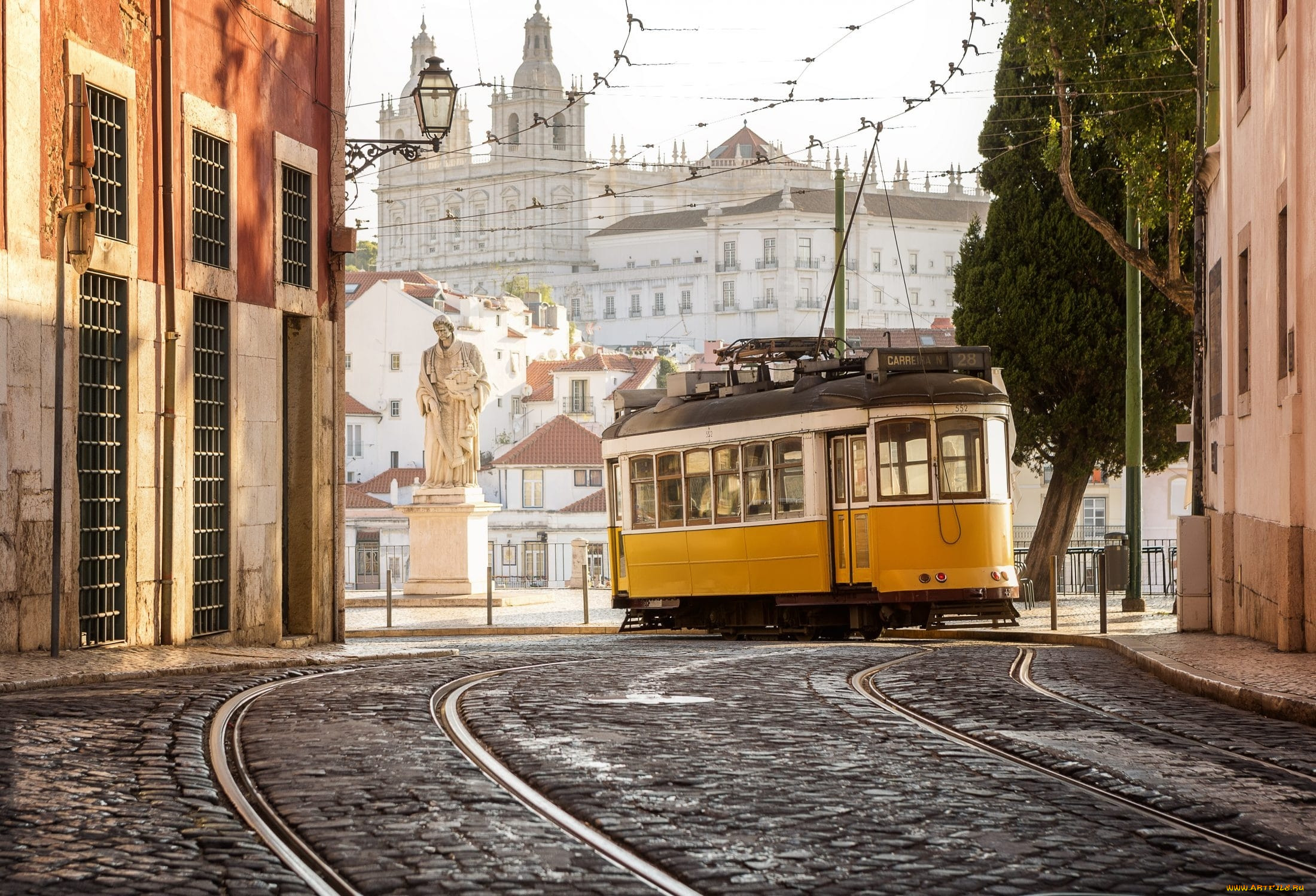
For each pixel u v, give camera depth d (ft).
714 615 91.86
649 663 59.26
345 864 24.67
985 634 86.99
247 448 73.72
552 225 458.09
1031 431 127.75
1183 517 80.84
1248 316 75.92
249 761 34.65
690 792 30.58
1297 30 62.49
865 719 41.32
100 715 41.24
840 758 34.71
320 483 81.05
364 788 31.09
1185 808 29.27
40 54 58.54
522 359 447.42
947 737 38.09
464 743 37.40
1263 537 69.00
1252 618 72.38
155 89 66.54
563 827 27.68
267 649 70.44
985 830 27.14
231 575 71.92
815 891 22.89
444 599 134.21
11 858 24.88
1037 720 41.78
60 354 55.52
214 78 71.56
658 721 40.96
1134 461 105.40
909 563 79.71
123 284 64.28
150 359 65.77
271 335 76.33
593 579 227.61
